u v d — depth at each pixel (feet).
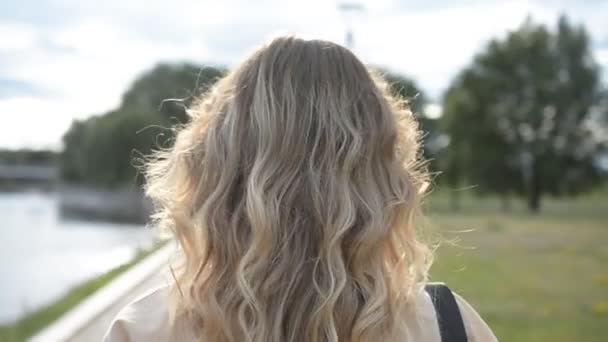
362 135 4.74
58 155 267.18
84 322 18.29
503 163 182.19
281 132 4.65
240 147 4.70
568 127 181.78
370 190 4.68
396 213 4.75
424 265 4.85
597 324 26.32
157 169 5.29
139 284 24.07
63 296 31.53
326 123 4.71
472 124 183.21
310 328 4.36
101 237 103.76
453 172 183.42
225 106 4.89
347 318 4.44
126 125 207.00
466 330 4.74
